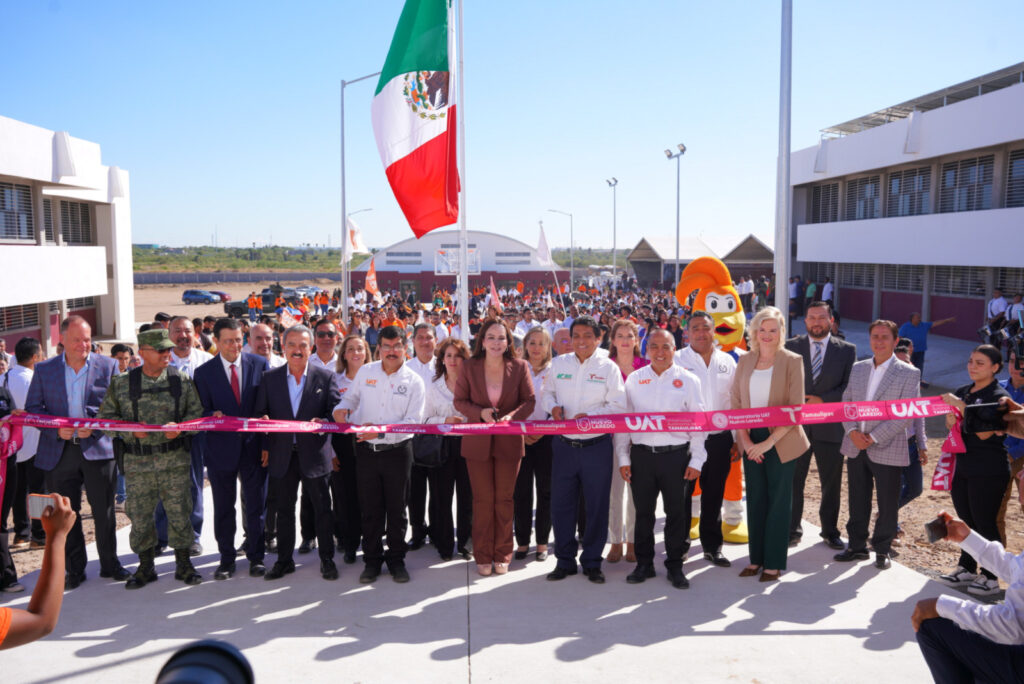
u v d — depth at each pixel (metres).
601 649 4.29
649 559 5.38
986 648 2.96
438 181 7.92
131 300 31.33
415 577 5.52
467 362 5.59
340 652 4.28
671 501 5.25
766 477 5.32
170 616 4.82
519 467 5.86
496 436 5.44
